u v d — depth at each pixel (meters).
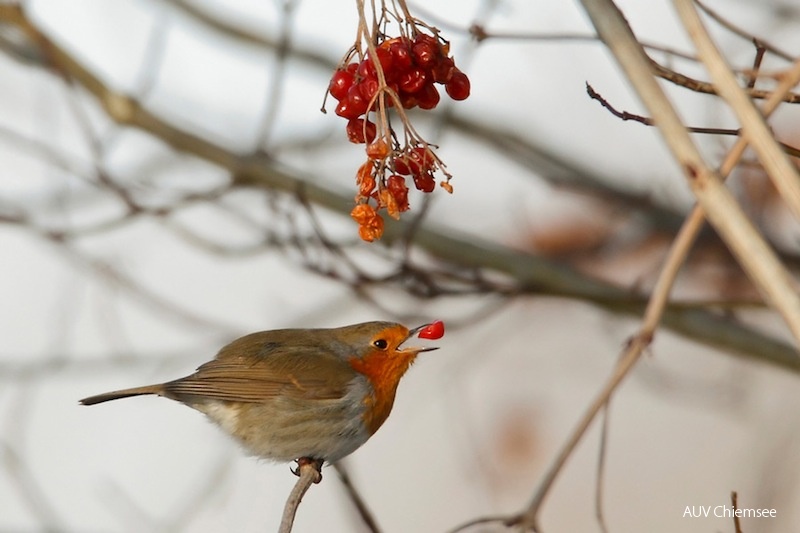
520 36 6.84
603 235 12.91
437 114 12.85
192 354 11.08
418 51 5.45
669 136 4.01
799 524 10.68
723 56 4.02
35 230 10.42
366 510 7.57
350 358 9.41
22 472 10.98
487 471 13.28
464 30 6.99
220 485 11.16
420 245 11.23
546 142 13.20
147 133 11.27
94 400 9.14
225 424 9.44
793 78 4.54
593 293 10.96
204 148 11.20
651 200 12.73
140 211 10.34
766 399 12.27
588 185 12.95
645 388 14.34
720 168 4.64
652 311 6.18
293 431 9.21
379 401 9.41
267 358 9.35
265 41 12.89
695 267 12.43
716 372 12.99
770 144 3.88
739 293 12.18
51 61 10.16
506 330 13.59
